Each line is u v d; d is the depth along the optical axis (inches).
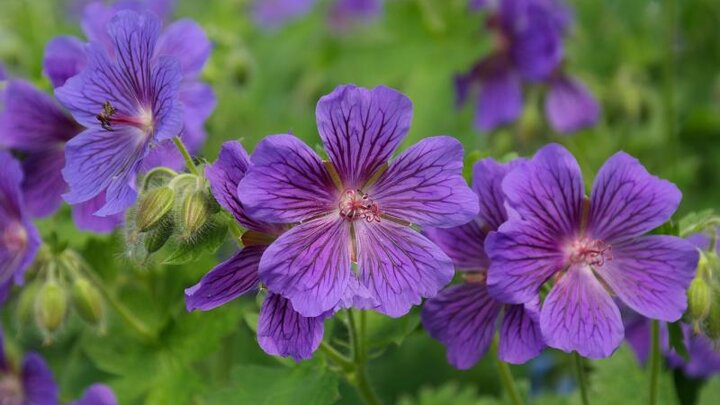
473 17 21.2
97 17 17.5
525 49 21.2
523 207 14.4
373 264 14.3
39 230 18.0
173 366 17.4
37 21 22.0
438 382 21.0
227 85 20.4
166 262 14.4
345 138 14.2
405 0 21.4
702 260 14.8
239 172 14.1
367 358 15.9
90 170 15.0
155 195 14.4
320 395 15.5
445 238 15.1
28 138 17.2
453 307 15.1
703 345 17.4
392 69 21.5
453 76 21.2
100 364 17.5
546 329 14.3
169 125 14.1
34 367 17.6
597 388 17.2
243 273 14.2
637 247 14.6
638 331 17.4
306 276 14.1
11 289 17.5
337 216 14.4
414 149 14.3
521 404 16.8
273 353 14.0
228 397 15.6
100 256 17.9
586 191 16.1
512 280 14.3
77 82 15.0
